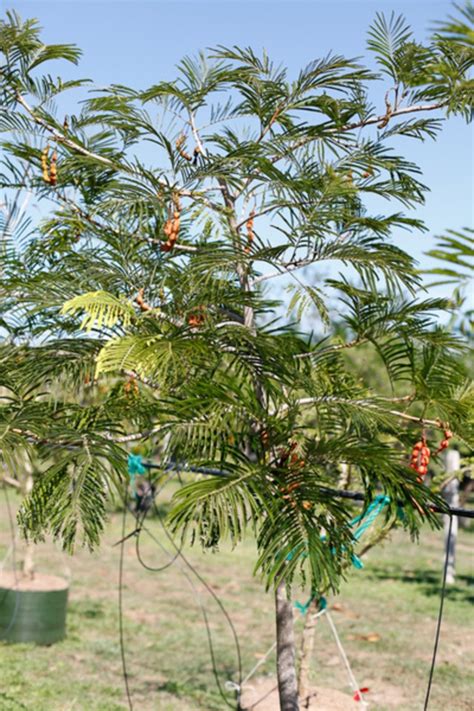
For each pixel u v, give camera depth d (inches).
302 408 118.4
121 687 201.2
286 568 89.8
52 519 97.5
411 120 117.4
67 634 246.5
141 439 113.0
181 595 305.4
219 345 109.5
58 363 111.9
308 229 107.7
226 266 115.5
